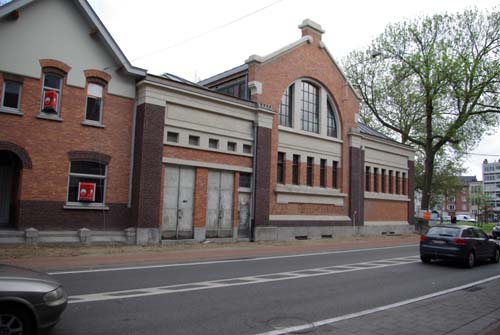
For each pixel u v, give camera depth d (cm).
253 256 1573
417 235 3297
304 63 2570
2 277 496
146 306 727
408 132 4016
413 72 3631
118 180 1753
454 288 1052
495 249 1697
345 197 2836
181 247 1725
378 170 3200
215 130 2034
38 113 1555
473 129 3812
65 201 1605
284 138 2428
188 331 596
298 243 2162
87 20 1686
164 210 1839
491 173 14362
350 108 2931
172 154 1862
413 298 905
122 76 1786
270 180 2295
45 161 1562
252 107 2208
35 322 490
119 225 1745
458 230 1536
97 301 748
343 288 980
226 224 2077
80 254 1370
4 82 1492
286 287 961
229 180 2111
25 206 1507
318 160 2655
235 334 594
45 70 1587
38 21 1573
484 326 691
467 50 3394
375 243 2391
